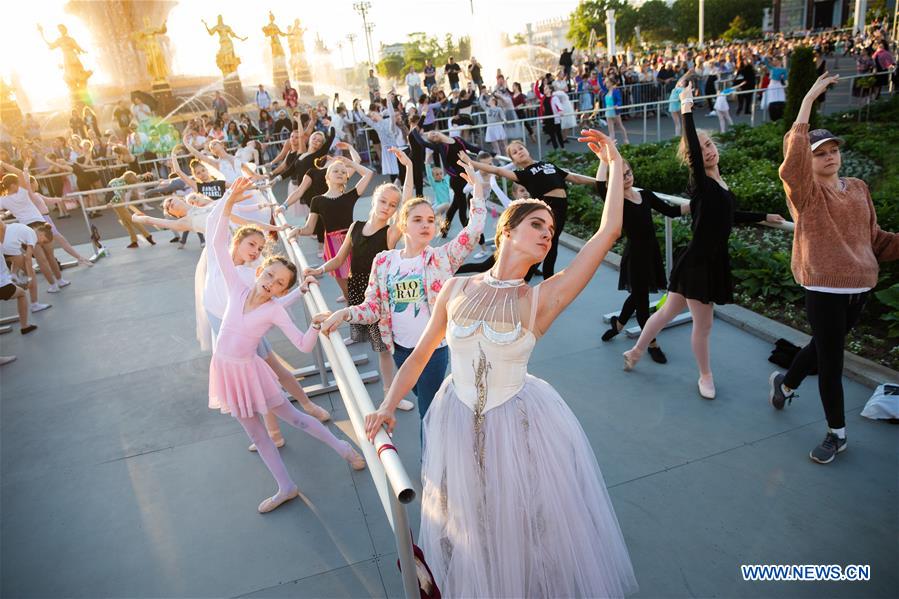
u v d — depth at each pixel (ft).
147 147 58.13
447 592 7.60
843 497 10.46
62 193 50.96
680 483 11.19
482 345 7.06
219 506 11.99
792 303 17.84
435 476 7.56
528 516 7.04
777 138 42.63
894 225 21.68
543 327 7.00
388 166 47.83
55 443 14.93
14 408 16.90
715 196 12.59
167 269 29.53
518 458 7.08
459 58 175.83
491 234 28.22
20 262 24.16
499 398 7.16
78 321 23.38
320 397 15.72
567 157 45.57
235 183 11.96
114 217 46.52
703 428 12.76
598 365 15.84
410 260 10.72
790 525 9.98
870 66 62.39
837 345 10.92
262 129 64.44
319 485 12.28
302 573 10.05
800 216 10.86
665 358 15.58
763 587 8.87
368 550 10.43
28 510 12.44
